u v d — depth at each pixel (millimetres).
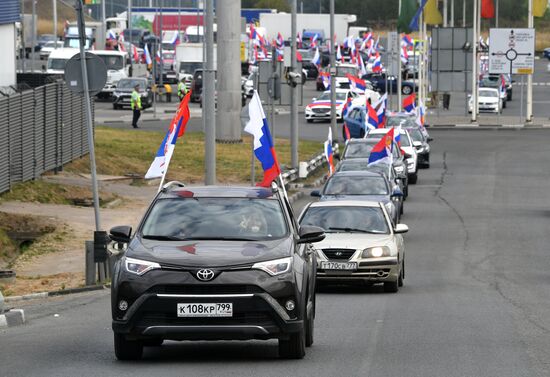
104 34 175750
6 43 76688
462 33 125688
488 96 140250
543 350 24156
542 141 105812
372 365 22078
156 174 39188
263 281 21391
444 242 52219
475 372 21359
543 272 42812
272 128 65750
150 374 20891
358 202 39781
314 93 167375
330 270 36281
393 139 67625
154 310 21312
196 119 121062
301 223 38656
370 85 151625
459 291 37000
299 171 77438
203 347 24484
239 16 94125
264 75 66875
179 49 163875
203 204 24031
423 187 75562
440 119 129000
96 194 39000
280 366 21844
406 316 30266
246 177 75438
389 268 36250
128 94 130625
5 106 57438
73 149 70938
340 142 101938
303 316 22203
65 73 38500
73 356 23266
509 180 79312
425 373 21219
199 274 21234
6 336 26828
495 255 48062
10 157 58344
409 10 117375
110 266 39594
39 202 58125
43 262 44594
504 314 30750
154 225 23453
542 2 124000
